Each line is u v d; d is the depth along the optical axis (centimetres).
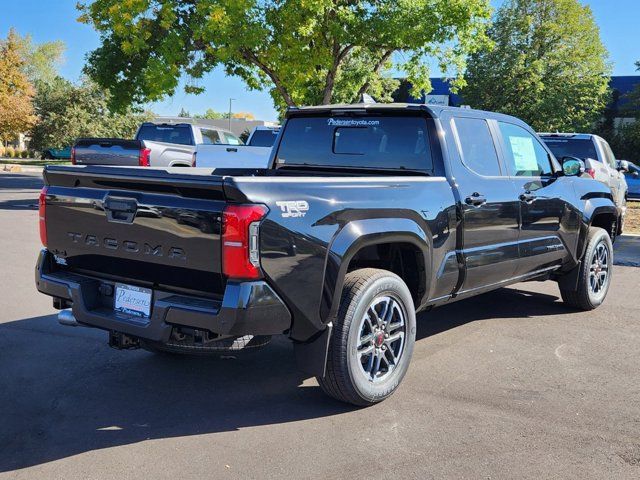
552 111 3541
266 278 340
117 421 383
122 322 373
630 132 3962
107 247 386
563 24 3612
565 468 330
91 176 386
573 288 654
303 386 445
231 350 362
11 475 317
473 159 506
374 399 406
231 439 360
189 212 342
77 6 1903
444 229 457
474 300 718
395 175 494
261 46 1838
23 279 755
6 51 4328
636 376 470
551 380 459
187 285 358
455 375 468
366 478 317
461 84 2023
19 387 433
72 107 5125
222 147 1298
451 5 1748
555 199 593
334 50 1934
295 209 352
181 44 1767
